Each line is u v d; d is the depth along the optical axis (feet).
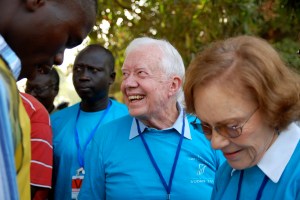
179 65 7.92
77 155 9.51
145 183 7.53
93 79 10.05
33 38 3.80
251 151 4.55
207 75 4.32
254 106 4.33
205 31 18.01
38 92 11.90
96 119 10.06
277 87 4.25
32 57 3.92
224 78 4.28
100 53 10.30
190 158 7.70
